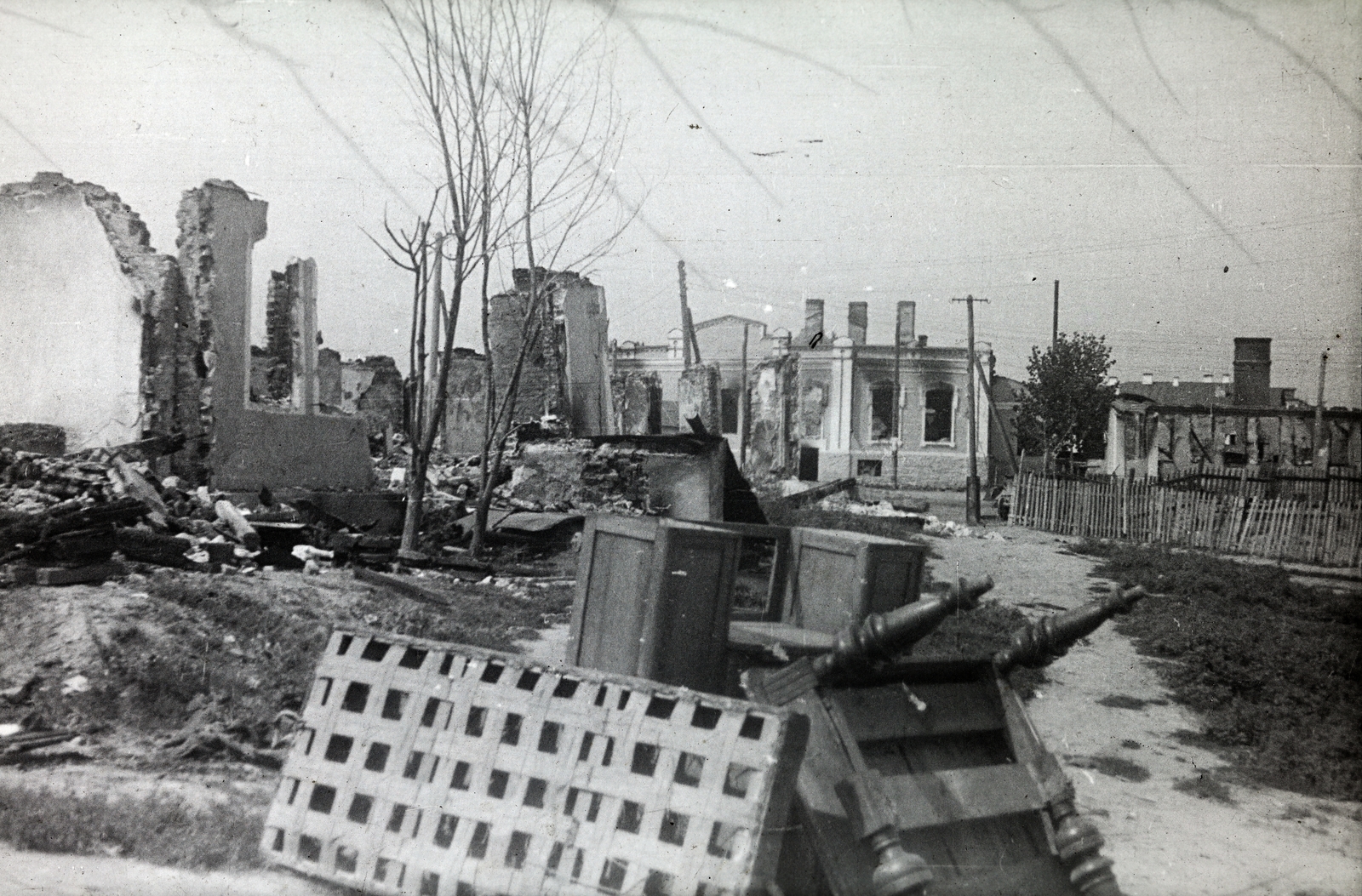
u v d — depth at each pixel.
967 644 10.91
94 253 15.34
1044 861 4.98
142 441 14.24
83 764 6.41
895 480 41.38
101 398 15.12
